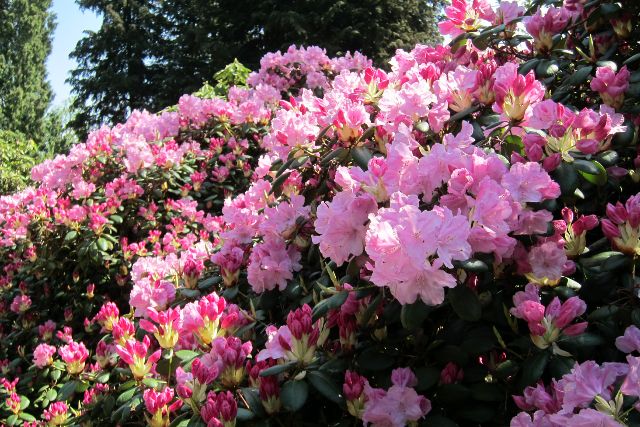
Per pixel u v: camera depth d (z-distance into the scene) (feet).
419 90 6.40
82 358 8.26
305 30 48.47
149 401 5.60
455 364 5.14
